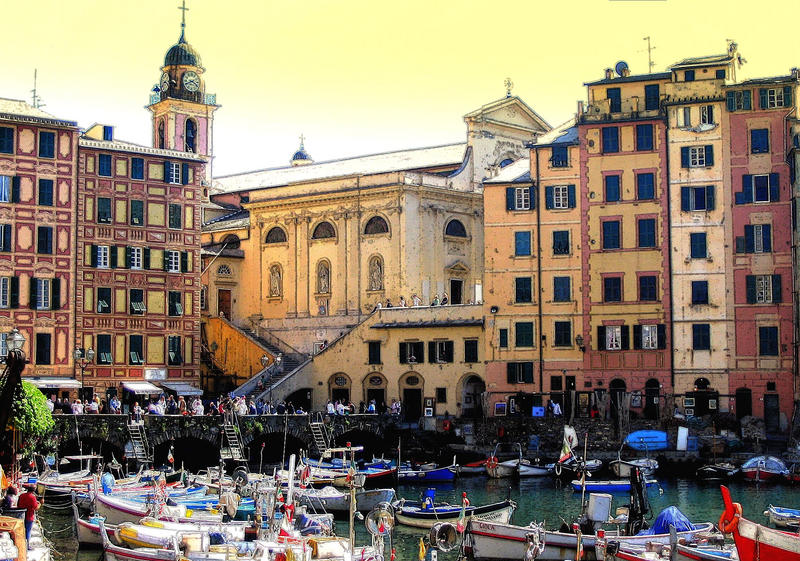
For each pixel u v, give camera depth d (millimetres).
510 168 103750
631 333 95188
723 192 94125
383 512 51188
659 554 49281
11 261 91250
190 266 100250
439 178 112562
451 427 94250
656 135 95750
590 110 97500
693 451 86688
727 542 51031
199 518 56969
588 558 52531
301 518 57156
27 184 92312
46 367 92312
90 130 102562
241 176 138125
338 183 113250
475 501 72438
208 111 137250
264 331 117312
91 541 56719
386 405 103000
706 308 93750
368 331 104312
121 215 96875
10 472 60562
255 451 90125
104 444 82875
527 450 91312
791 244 92438
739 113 94062
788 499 71875
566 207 97500
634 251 95625
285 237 117000
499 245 98625
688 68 95312
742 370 92750
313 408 106500
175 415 84688
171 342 98938
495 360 97875
